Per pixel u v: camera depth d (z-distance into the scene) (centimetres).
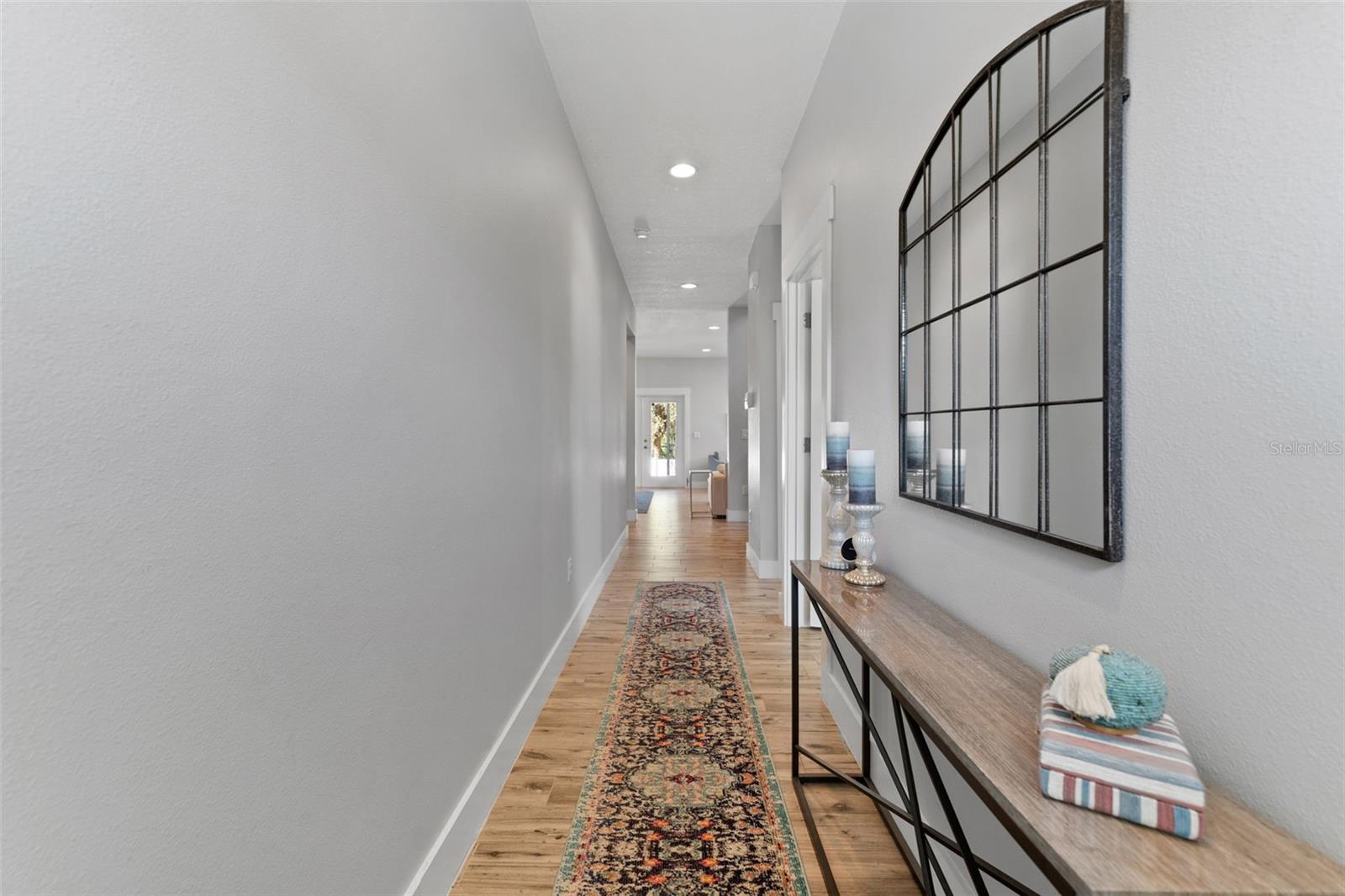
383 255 110
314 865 89
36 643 51
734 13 216
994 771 72
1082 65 89
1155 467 78
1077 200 90
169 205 64
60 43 53
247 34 75
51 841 52
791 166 316
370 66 105
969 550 127
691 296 679
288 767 83
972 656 109
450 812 143
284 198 82
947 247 136
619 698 245
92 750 56
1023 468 105
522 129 203
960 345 130
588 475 360
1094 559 90
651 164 338
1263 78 63
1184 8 73
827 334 237
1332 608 57
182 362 65
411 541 122
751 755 201
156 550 62
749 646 309
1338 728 57
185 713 66
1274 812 63
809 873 146
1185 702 74
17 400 50
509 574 190
